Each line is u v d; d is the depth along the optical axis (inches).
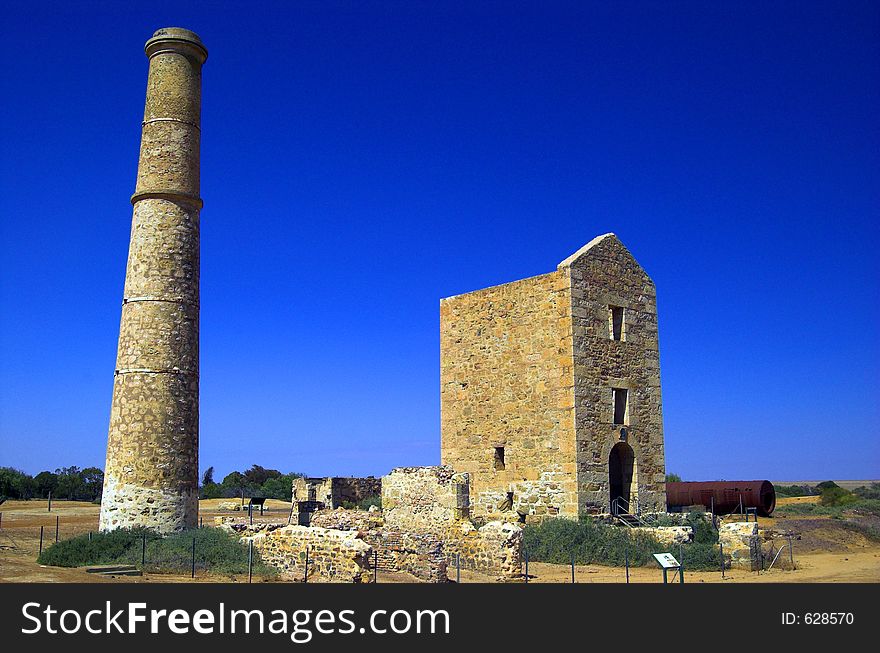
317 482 1596.9
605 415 1206.9
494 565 912.9
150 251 1036.5
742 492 1508.4
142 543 894.4
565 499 1153.4
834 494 2450.8
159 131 1069.8
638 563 1031.6
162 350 1013.2
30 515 1689.2
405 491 1082.7
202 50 1114.1
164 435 995.3
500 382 1267.2
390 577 870.4
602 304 1240.2
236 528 1082.1
